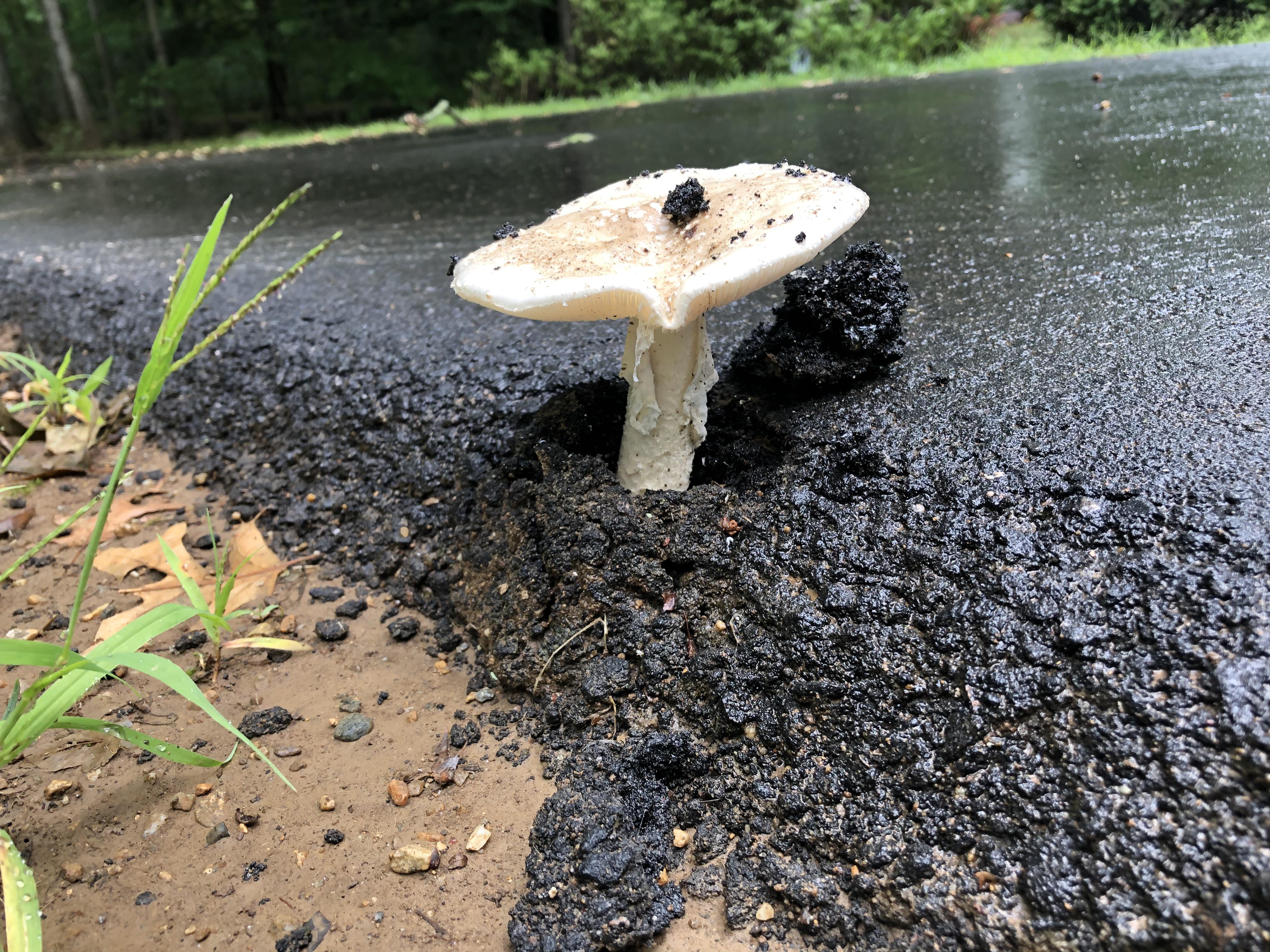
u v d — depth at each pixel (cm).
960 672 20
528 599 25
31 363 37
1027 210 42
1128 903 17
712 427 28
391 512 31
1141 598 19
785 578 22
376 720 25
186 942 20
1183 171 44
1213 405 23
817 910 19
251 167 103
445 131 118
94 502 35
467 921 20
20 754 22
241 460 36
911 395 26
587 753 22
